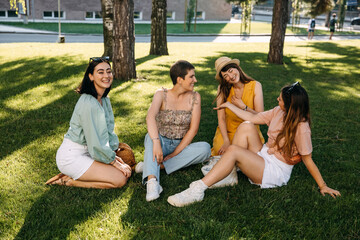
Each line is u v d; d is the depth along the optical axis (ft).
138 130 15.31
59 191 10.04
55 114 17.30
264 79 27.84
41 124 15.75
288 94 9.48
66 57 32.78
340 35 88.02
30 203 9.43
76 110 9.81
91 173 10.05
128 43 24.62
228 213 9.29
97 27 87.15
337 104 21.16
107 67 9.99
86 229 8.38
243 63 35.32
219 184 10.50
